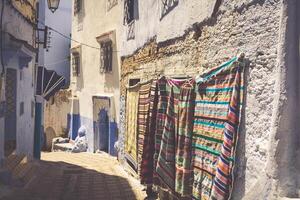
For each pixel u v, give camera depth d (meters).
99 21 17.58
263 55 4.43
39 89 15.96
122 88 13.35
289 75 3.95
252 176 4.53
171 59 7.99
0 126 8.93
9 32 9.38
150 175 8.54
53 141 21.55
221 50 5.61
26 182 9.57
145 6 10.16
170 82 7.50
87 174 11.69
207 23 6.18
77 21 21.16
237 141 4.85
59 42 25.94
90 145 18.58
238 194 4.81
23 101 11.85
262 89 4.43
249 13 4.78
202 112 5.90
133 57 11.64
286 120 3.95
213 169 5.43
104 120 17.64
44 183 9.98
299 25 3.98
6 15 9.05
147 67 9.91
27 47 9.96
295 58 3.97
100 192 9.27
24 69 11.90
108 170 12.55
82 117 20.14
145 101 9.45
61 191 9.23
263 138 4.37
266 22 4.39
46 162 14.17
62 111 23.09
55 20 25.72
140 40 10.66
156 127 8.07
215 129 5.42
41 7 17.06
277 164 3.95
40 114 15.51
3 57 8.88
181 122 6.57
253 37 4.67
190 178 6.29
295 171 3.95
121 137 13.40
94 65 18.30
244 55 4.85
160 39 8.63
